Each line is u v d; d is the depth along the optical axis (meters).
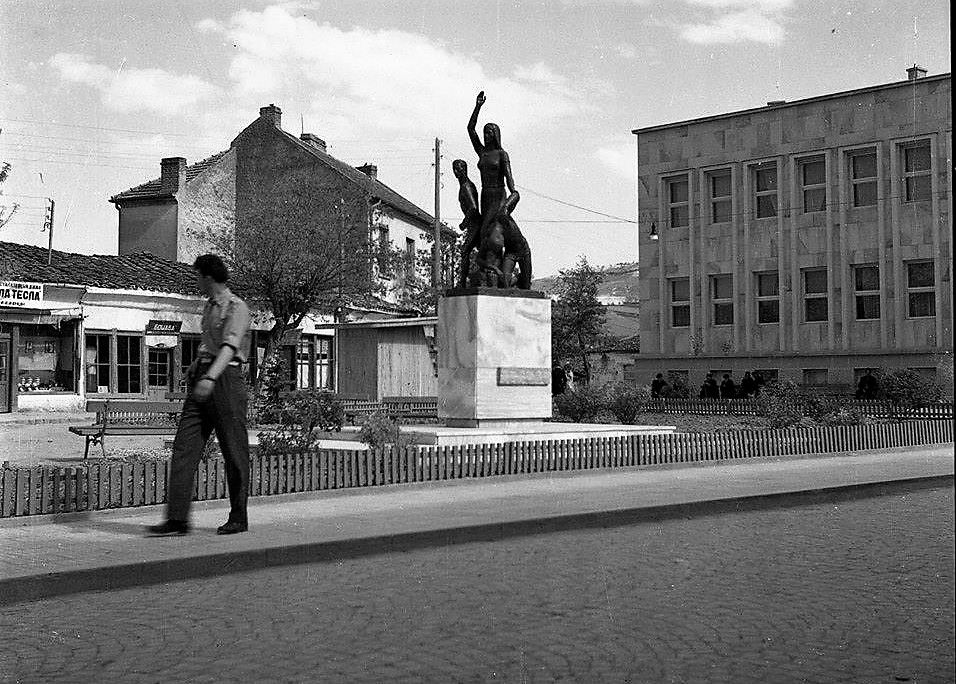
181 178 47.19
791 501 14.06
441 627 6.79
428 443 17.97
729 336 45.88
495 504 12.81
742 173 45.41
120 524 10.94
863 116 42.06
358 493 14.02
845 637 6.48
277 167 49.69
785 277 44.16
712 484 15.45
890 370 40.75
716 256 46.16
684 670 5.73
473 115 20.38
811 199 43.84
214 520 11.30
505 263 20.16
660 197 47.59
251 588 8.27
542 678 5.58
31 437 24.31
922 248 40.72
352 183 48.28
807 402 25.22
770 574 8.70
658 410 36.66
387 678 5.59
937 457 21.53
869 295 42.22
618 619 7.00
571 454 17.16
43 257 36.97
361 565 9.30
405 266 48.19
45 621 7.14
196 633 6.71
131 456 18.02
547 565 9.20
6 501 11.00
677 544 10.45
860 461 20.38
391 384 37.94
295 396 14.58
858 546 10.27
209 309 10.34
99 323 35.78
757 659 5.96
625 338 74.50
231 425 10.22
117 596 8.01
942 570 8.88
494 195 20.16
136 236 47.25
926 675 5.62
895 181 41.22
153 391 37.78
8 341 32.81
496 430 19.20
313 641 6.44
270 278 38.25
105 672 5.80
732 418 31.14
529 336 20.00
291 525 10.90
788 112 44.00
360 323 37.88
